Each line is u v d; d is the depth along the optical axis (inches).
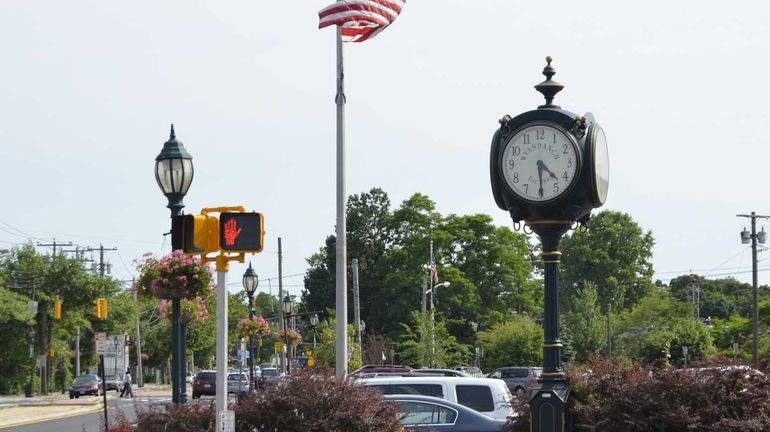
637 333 5078.7
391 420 804.0
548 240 722.8
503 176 723.4
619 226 6402.6
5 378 5022.1
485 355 4963.1
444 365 4062.5
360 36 1317.7
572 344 5029.5
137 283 1445.6
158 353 7101.4
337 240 1259.8
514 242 5561.0
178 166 1059.3
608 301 6200.8
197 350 6535.4
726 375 746.8
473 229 5526.6
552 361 715.4
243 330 3169.3
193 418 826.8
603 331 5059.1
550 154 718.5
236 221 761.0
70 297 5157.5
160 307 2145.7
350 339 3624.5
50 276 5132.9
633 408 730.8
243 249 759.1
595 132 724.7
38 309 5032.0
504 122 727.7
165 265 1395.2
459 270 5403.5
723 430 715.4
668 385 739.4
